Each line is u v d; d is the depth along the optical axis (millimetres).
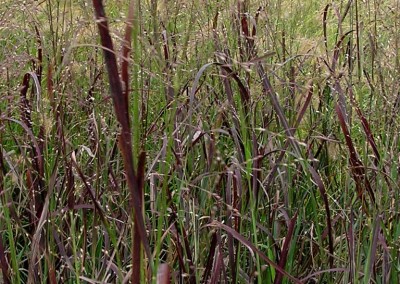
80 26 1810
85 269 2324
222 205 2412
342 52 2936
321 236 2395
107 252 2250
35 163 2430
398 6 2449
